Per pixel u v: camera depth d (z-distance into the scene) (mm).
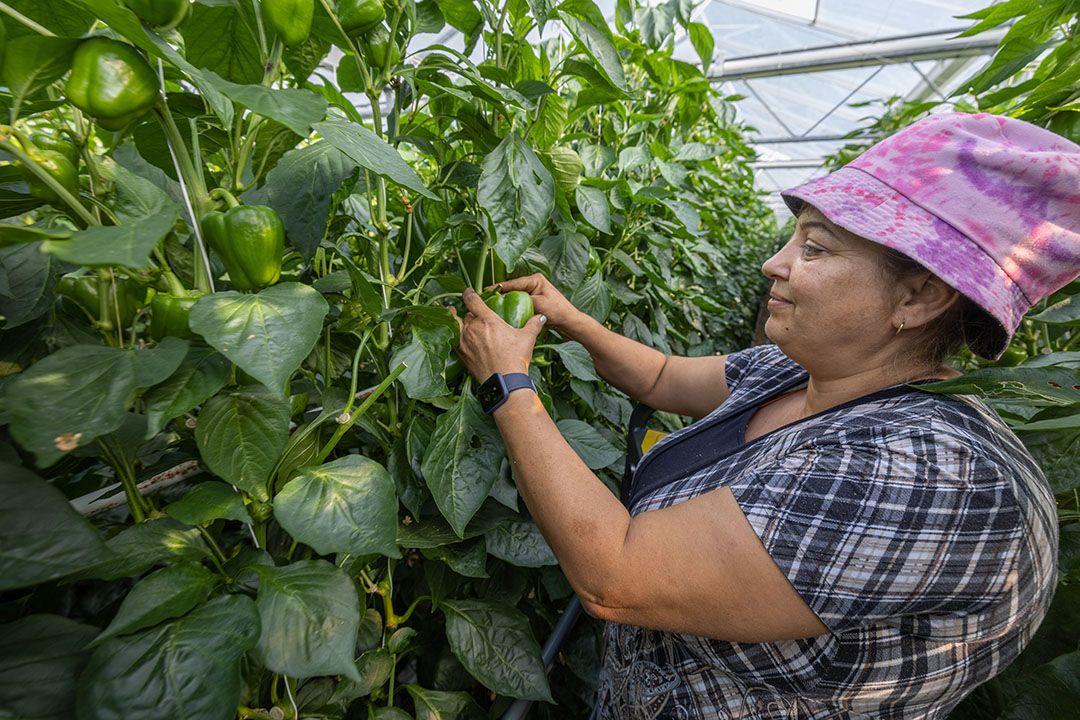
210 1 720
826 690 814
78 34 695
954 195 736
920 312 803
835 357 892
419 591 1327
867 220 761
